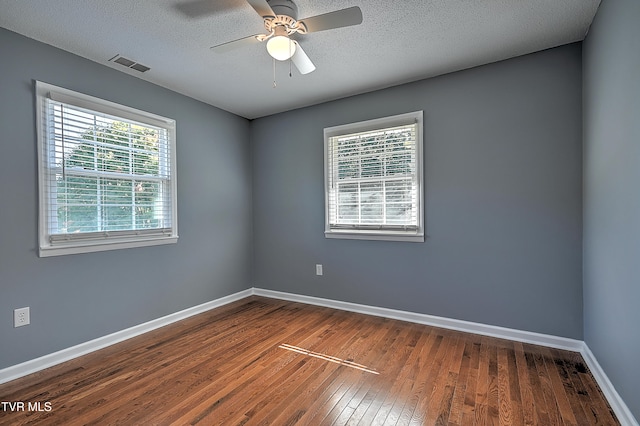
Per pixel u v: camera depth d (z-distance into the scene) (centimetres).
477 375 213
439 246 301
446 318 299
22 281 221
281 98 351
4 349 212
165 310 316
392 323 312
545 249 256
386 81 309
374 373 218
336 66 276
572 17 209
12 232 217
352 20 180
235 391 198
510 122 267
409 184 316
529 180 261
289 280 399
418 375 215
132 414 176
